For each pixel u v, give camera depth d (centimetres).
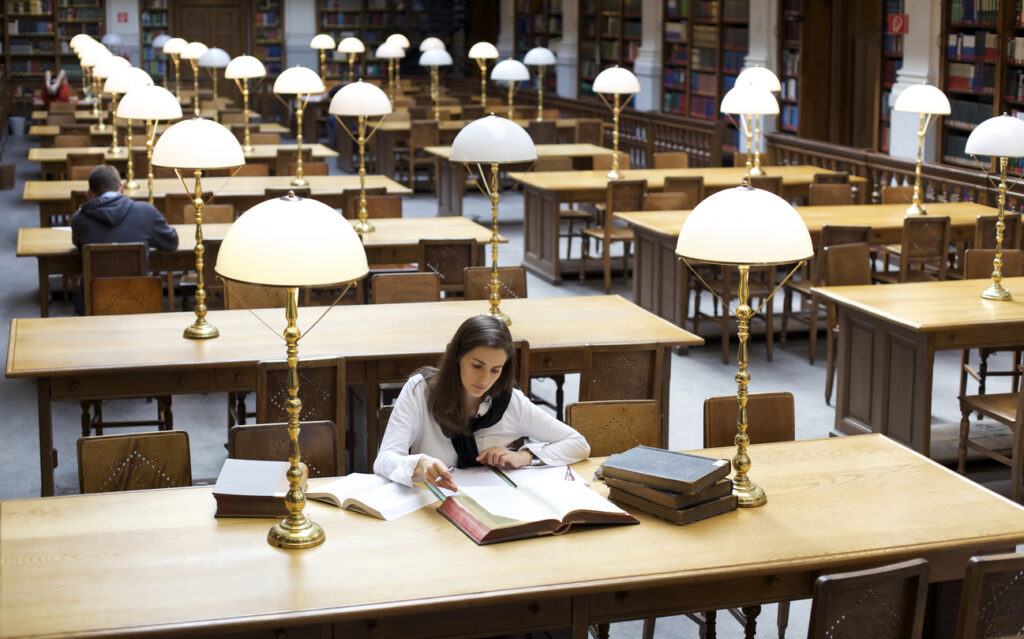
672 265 780
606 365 473
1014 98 1026
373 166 1641
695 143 1362
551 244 987
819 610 275
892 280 827
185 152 488
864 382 596
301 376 437
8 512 319
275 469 333
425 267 714
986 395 556
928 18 1114
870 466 368
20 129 2102
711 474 323
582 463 366
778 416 405
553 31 2047
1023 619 293
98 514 319
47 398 468
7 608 264
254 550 297
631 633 417
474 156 495
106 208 699
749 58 1443
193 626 257
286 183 981
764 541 308
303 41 2352
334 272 282
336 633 273
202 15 2323
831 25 1345
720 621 423
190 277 771
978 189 922
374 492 330
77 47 1317
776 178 955
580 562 292
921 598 287
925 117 912
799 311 869
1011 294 606
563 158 1141
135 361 472
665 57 1661
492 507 313
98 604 266
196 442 603
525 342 488
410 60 2425
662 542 306
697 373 742
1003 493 548
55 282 943
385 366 495
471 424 353
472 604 271
